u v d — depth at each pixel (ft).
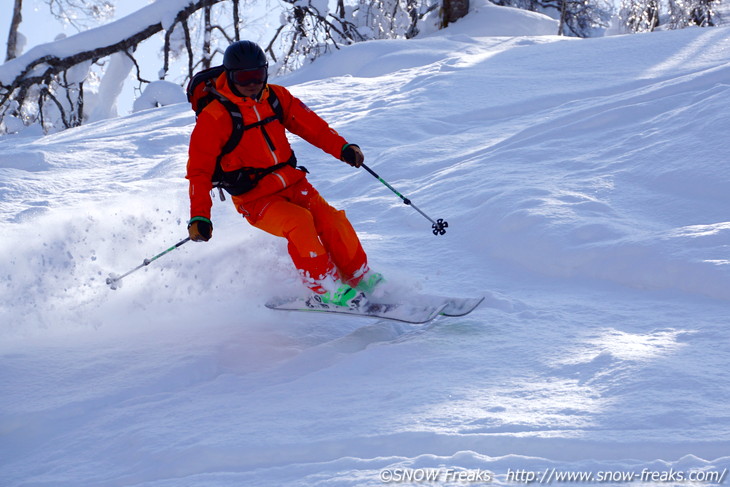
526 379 19.97
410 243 35.58
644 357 20.02
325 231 26.23
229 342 26.14
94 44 131.34
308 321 28.53
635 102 47.78
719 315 23.48
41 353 25.95
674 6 154.61
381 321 27.14
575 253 29.43
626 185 35.19
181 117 89.15
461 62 84.58
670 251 27.20
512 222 32.89
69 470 18.01
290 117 26.55
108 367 24.50
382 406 18.93
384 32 138.62
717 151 34.96
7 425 21.04
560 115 51.16
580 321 24.53
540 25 142.31
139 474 17.02
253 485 15.34
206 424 19.10
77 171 65.36
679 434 15.56
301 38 122.11
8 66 128.26
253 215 26.12
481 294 27.73
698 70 57.62
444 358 22.22
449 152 50.11
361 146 57.06
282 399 20.49
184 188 53.16
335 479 14.89
